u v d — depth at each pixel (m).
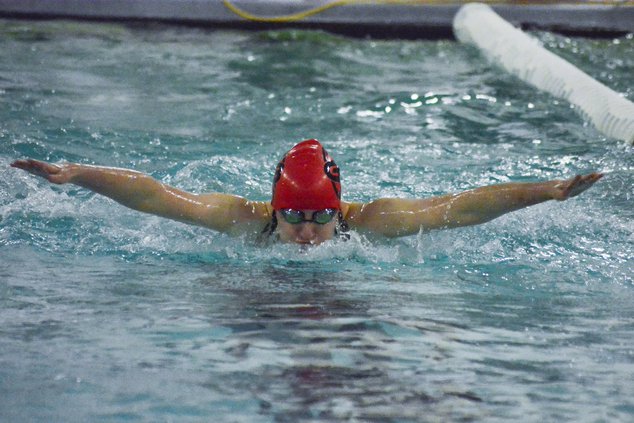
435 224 12.63
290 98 22.30
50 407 7.25
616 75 25.41
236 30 30.31
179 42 28.25
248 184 15.80
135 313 9.73
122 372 7.97
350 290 10.93
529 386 7.85
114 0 30.53
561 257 12.66
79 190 15.12
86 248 12.73
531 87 24.48
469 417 7.17
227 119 20.19
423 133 19.64
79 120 19.33
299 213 12.24
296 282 11.25
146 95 21.94
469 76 25.50
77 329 9.12
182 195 12.77
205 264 12.14
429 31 30.70
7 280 11.01
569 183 12.06
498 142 19.06
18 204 14.33
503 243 13.18
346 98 22.55
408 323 9.56
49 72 23.64
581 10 30.95
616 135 19.59
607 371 8.25
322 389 7.67
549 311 10.23
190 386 7.68
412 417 7.14
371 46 29.08
